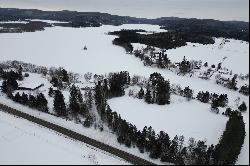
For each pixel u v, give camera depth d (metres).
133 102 196.50
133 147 146.75
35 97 193.50
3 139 149.50
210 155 133.75
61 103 176.00
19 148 142.38
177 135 154.75
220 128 163.88
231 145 131.00
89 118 166.88
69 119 173.38
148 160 137.62
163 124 166.75
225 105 191.38
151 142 141.38
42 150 141.50
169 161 135.88
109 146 147.38
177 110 186.50
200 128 163.50
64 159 135.00
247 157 134.62
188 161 134.88
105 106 177.00
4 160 133.00
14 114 177.62
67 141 150.50
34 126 164.25
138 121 169.38
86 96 195.62
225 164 126.75
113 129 159.50
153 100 195.88
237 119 149.12
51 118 174.38
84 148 144.88
